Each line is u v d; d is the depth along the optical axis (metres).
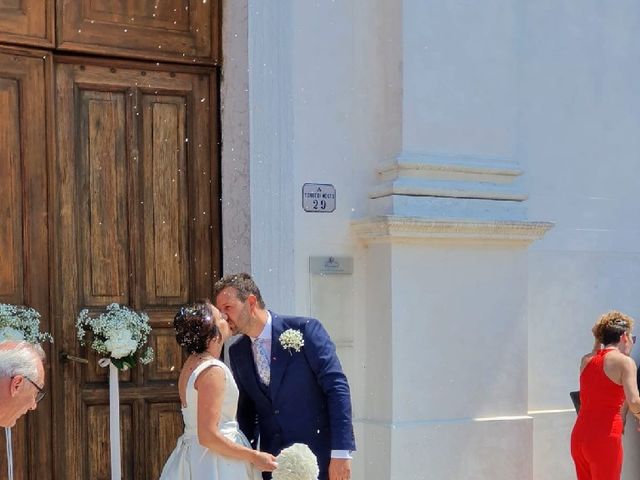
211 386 3.97
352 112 5.70
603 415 5.53
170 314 5.48
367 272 5.70
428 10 5.68
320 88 5.61
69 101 5.28
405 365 5.53
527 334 5.93
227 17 5.61
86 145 5.32
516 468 5.79
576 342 6.28
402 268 5.53
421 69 5.66
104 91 5.38
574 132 6.33
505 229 5.72
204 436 3.93
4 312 4.84
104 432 5.27
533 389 6.14
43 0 5.18
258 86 5.45
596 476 5.52
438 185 5.64
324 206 5.61
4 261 5.07
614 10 6.48
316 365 4.24
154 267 5.47
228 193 5.59
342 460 4.11
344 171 5.68
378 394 5.59
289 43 5.52
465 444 5.64
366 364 5.67
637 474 6.43
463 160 5.76
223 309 4.25
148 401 5.40
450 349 5.66
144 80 5.48
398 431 5.45
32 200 5.14
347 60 5.70
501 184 5.90
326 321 5.59
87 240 5.30
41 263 5.15
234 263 5.54
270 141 5.47
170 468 4.08
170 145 5.54
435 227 5.51
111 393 5.11
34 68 5.17
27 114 5.13
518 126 6.15
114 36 5.38
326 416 4.27
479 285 5.75
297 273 5.53
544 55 6.25
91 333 5.22
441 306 5.64
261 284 5.41
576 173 6.33
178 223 5.55
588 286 6.34
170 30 5.53
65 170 5.25
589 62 6.40
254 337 4.30
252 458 3.97
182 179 5.57
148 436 5.39
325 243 5.61
